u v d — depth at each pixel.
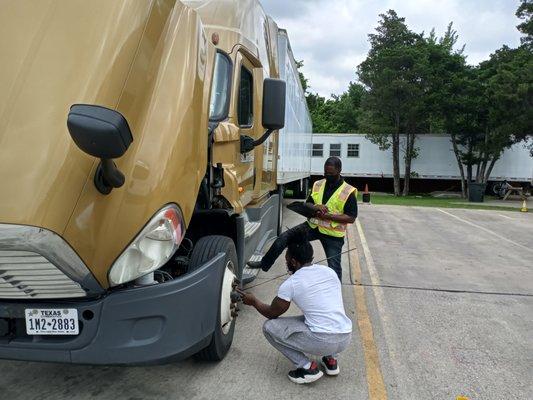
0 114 2.38
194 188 3.09
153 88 2.82
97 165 2.42
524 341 4.62
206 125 3.36
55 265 2.38
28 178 2.29
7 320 2.69
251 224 5.66
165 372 3.70
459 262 8.30
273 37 7.86
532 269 7.86
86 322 2.64
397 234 11.45
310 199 5.23
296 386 3.56
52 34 2.54
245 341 4.35
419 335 4.69
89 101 2.42
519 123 25.69
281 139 8.77
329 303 3.51
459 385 3.68
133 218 2.61
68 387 3.44
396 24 31.56
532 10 25.61
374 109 31.00
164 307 2.80
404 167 31.88
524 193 29.88
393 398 3.45
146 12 2.79
